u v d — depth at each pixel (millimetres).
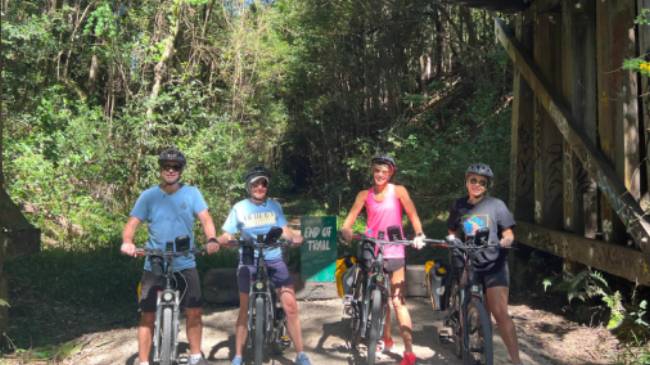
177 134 15492
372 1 17375
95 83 16172
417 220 5008
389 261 4988
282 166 22703
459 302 4875
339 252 9086
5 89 12328
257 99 19016
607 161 5961
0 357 5355
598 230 6680
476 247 4547
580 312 6406
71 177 12773
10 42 11727
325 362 5102
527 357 5266
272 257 4805
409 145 13805
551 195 7477
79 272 7926
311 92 20469
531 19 7852
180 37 17062
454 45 17891
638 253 5188
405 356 4879
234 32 17859
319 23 18188
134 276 7887
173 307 4387
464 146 11875
